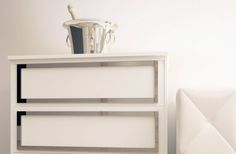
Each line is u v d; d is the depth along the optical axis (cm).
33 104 135
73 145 131
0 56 174
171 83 158
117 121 128
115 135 129
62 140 132
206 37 157
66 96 132
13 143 136
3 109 173
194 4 158
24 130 134
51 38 170
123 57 128
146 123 127
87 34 134
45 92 133
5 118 173
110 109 130
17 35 173
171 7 160
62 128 132
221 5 156
